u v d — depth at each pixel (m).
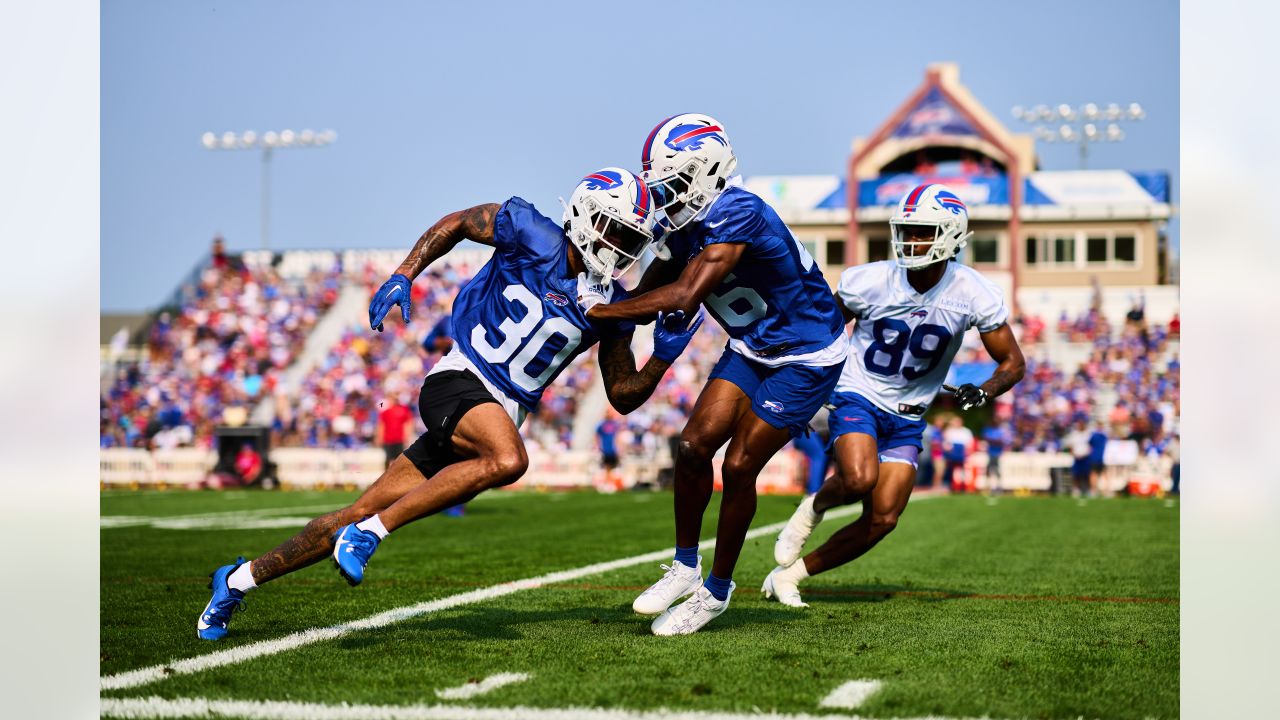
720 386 17.38
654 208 16.20
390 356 100.31
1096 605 21.14
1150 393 88.56
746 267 16.92
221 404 97.12
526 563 28.27
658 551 31.48
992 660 15.57
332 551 16.44
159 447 88.31
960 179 117.31
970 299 20.91
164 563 28.41
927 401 21.33
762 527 39.88
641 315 15.81
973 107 125.19
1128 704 13.17
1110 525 41.91
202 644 16.56
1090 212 118.25
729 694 13.32
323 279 115.31
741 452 17.20
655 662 15.12
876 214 117.44
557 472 76.94
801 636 17.31
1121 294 108.75
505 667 14.78
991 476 73.12
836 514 47.25
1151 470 71.19
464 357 16.12
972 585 24.20
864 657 15.61
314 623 18.48
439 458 16.06
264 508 51.38
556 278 16.05
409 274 16.12
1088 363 93.12
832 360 17.45
